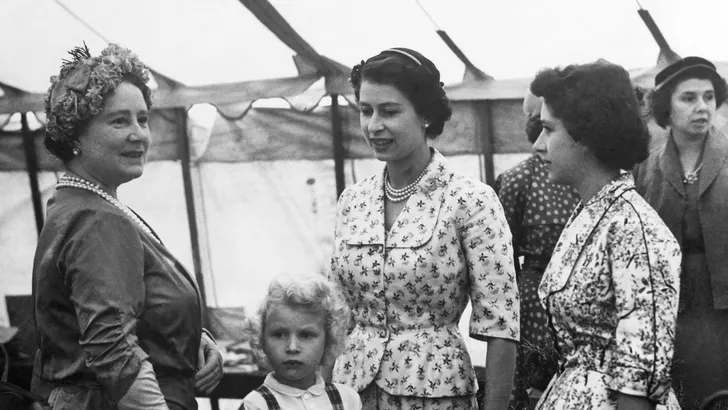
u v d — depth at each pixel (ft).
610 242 8.00
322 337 9.11
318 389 9.25
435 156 10.18
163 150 24.00
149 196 24.32
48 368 9.02
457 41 21.07
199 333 9.35
